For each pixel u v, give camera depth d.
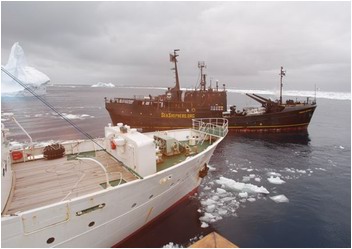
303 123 41.75
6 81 118.56
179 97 40.09
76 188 8.95
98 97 160.12
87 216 8.08
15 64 119.44
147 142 9.97
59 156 12.14
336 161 25.06
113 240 9.87
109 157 12.27
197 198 15.73
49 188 8.93
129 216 9.95
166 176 10.62
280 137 37.31
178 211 13.98
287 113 40.28
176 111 38.22
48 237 7.35
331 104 113.56
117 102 42.22
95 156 12.43
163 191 11.36
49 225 7.20
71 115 68.44
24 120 57.75
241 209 14.47
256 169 22.48
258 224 12.93
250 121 40.91
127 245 10.83
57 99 136.62
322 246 11.21
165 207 12.66
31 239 6.96
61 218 7.40
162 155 13.49
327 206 15.07
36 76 135.25
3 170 7.56
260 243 11.38
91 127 48.47
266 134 39.62
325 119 60.28
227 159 25.89
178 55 39.28
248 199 15.79
